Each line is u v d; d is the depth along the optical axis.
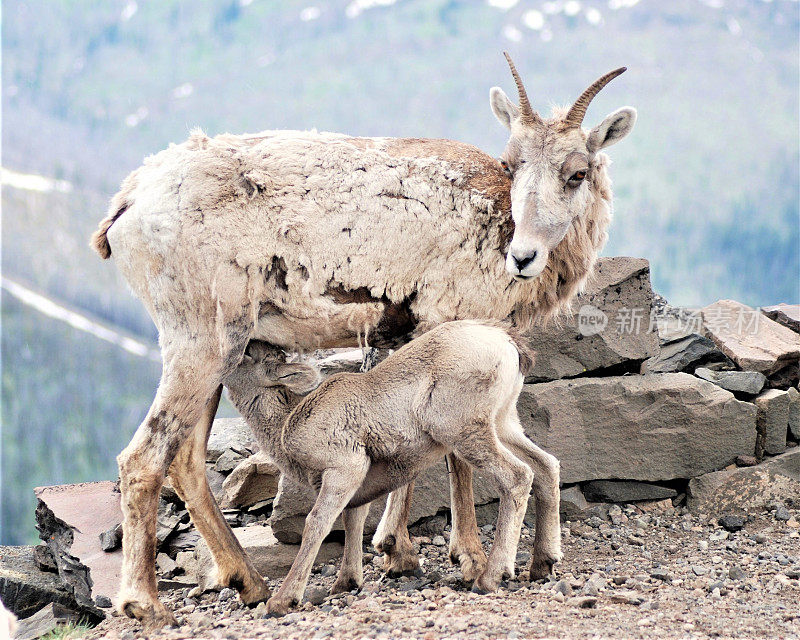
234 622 15.96
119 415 162.88
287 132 18.95
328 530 16.52
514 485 16.52
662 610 15.20
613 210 20.08
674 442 22.69
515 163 18.23
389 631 13.68
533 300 19.36
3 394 159.00
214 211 17.53
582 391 22.42
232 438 24.67
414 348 17.09
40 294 188.00
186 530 21.89
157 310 17.84
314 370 17.14
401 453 16.95
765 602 16.02
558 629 13.56
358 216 18.03
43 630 21.72
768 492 22.89
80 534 22.78
